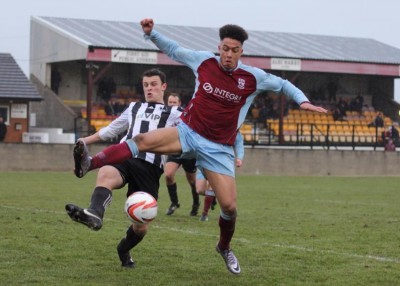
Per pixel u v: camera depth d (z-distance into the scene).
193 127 12.95
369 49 77.38
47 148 54.38
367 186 45.56
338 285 13.30
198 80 13.13
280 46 71.88
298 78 77.94
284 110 73.38
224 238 13.71
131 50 60.53
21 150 53.72
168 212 25.33
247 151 58.94
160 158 14.17
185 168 24.84
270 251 17.09
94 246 17.11
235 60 12.84
